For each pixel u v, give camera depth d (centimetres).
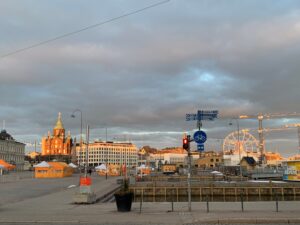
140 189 5988
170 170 16988
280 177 10231
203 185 6234
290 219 1841
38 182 6788
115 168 11838
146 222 1856
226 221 1838
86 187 2906
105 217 2038
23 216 2102
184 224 1811
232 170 13462
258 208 2412
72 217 2048
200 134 2311
